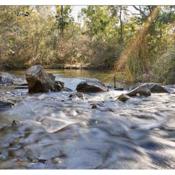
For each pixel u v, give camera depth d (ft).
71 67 59.88
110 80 34.65
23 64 62.28
